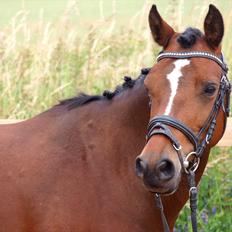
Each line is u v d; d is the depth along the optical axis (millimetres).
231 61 10500
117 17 12828
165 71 5016
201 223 7926
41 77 10273
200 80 4945
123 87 5613
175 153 4832
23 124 5664
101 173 5309
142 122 5359
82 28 11375
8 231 5250
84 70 10430
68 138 5434
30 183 5289
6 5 26344
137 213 5297
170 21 11156
